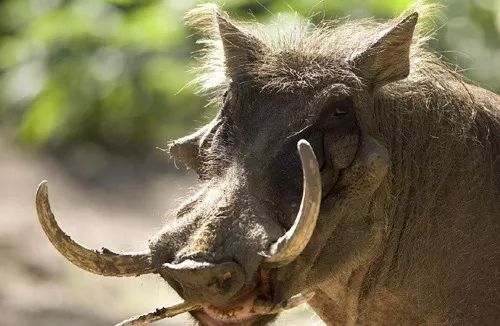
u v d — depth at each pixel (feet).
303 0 121.60
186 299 53.21
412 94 62.85
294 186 56.13
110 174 169.17
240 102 59.00
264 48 60.70
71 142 180.45
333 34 62.34
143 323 54.90
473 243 62.13
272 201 55.57
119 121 176.45
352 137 58.59
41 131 174.60
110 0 168.35
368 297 62.28
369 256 60.49
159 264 54.03
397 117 62.13
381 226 59.93
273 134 57.47
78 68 168.66
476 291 61.93
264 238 53.26
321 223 57.52
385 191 60.39
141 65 162.91
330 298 63.31
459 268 62.03
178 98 164.96
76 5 169.78
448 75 65.57
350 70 59.88
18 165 172.14
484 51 118.62
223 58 63.72
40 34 170.40
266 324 56.29
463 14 119.96
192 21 67.97
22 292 116.57
